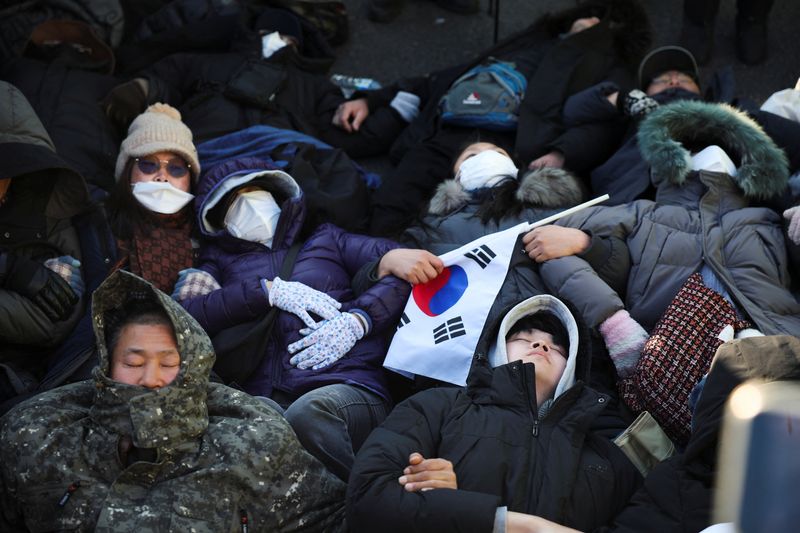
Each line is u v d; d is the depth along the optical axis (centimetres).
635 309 365
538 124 473
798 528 110
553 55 493
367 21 582
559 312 323
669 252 372
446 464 268
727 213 387
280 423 295
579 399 292
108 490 278
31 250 395
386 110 509
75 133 460
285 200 412
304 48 541
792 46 536
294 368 349
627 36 511
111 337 296
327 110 513
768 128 428
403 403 297
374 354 357
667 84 483
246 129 475
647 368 330
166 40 534
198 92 502
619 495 282
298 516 290
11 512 284
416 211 445
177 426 281
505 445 281
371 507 262
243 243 394
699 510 262
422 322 355
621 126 470
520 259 371
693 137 418
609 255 370
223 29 535
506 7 586
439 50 565
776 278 363
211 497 279
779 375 274
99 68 506
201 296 365
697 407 280
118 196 409
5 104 403
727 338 331
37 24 520
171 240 404
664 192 404
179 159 420
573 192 402
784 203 400
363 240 395
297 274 383
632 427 306
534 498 273
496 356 312
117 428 284
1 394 346
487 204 400
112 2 534
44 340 368
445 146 476
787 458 112
